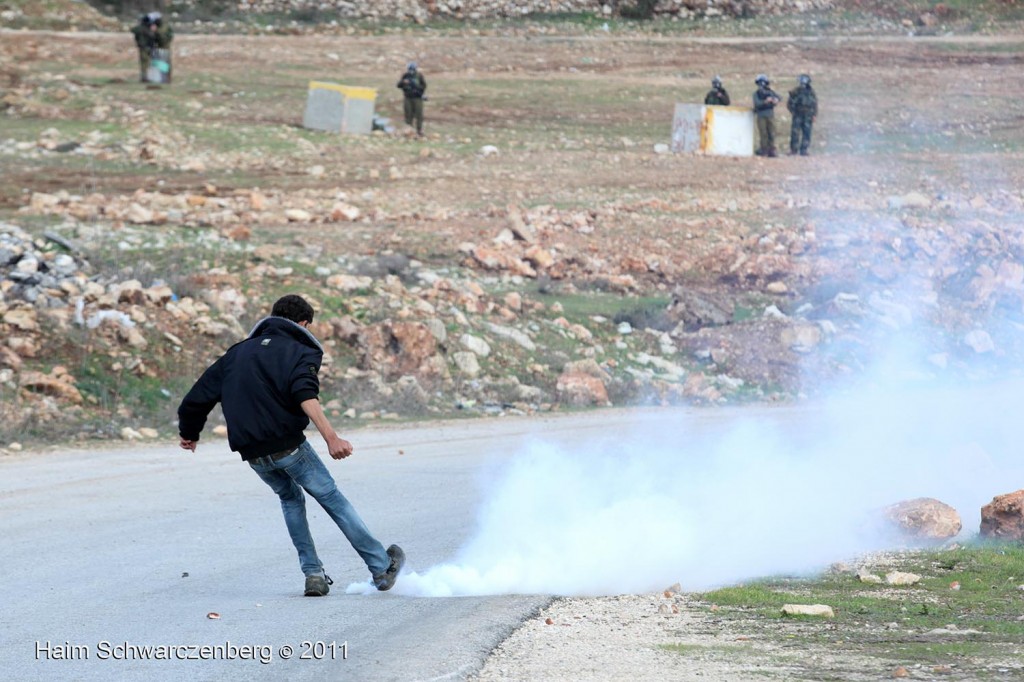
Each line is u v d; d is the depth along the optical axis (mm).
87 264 80375
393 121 157750
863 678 20891
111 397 64312
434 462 52125
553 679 20938
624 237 114812
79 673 21469
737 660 22266
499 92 176125
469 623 25109
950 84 189000
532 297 98375
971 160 151250
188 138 138125
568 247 110188
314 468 27234
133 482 45594
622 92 179625
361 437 60781
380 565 27984
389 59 191875
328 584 28359
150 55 163125
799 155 151875
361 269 93375
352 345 77625
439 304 89188
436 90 175625
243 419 26484
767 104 149750
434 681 20859
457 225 111812
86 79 162875
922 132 165375
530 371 82250
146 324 72188
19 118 143750
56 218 96875
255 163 131375
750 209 126000
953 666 21719
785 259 109938
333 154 137625
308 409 26312
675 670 21484
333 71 182250
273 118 151625
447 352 81000
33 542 33969
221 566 31250
